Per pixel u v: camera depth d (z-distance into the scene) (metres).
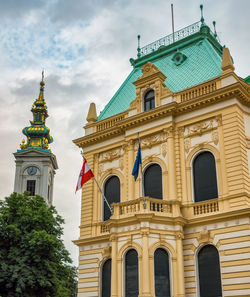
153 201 29.53
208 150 30.95
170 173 31.75
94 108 40.38
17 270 31.52
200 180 30.91
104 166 37.00
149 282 27.06
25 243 33.09
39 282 31.89
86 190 37.06
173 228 29.22
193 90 32.97
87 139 38.25
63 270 37.16
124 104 39.22
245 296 25.81
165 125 33.19
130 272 28.61
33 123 97.56
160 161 32.81
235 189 28.52
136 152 34.62
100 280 32.88
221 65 34.03
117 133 36.53
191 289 28.17
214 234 28.41
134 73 42.25
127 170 34.69
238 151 29.19
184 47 39.81
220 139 30.39
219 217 28.33
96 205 36.06
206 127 31.39
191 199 30.59
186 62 37.66
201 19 40.06
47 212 36.38
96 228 35.03
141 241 28.30
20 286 30.97
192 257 28.89
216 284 27.56
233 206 28.19
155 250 28.38
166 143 32.91
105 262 33.28
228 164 29.39
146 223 28.45
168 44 41.38
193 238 29.27
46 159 90.19
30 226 35.12
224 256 27.48
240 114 30.62
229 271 26.95
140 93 35.88
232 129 29.95
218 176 29.70
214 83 31.95
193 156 31.58
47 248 33.06
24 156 90.31
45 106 99.94
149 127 34.09
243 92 30.56
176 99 33.81
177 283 27.80
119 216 30.33
